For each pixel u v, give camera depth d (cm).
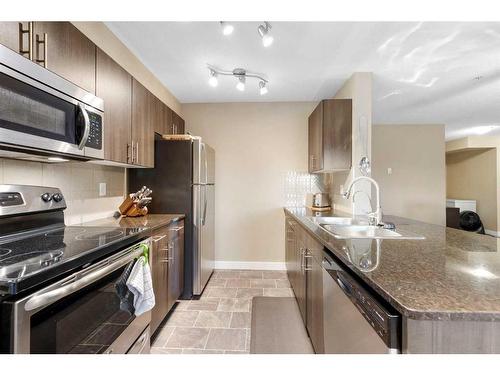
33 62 109
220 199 381
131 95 206
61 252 109
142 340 161
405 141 527
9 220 135
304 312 219
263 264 377
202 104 382
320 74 281
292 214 287
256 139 379
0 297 79
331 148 275
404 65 259
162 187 270
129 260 138
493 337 67
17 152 121
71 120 131
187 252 274
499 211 631
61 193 169
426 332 68
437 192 523
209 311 248
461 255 114
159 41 220
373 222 212
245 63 257
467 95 345
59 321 94
